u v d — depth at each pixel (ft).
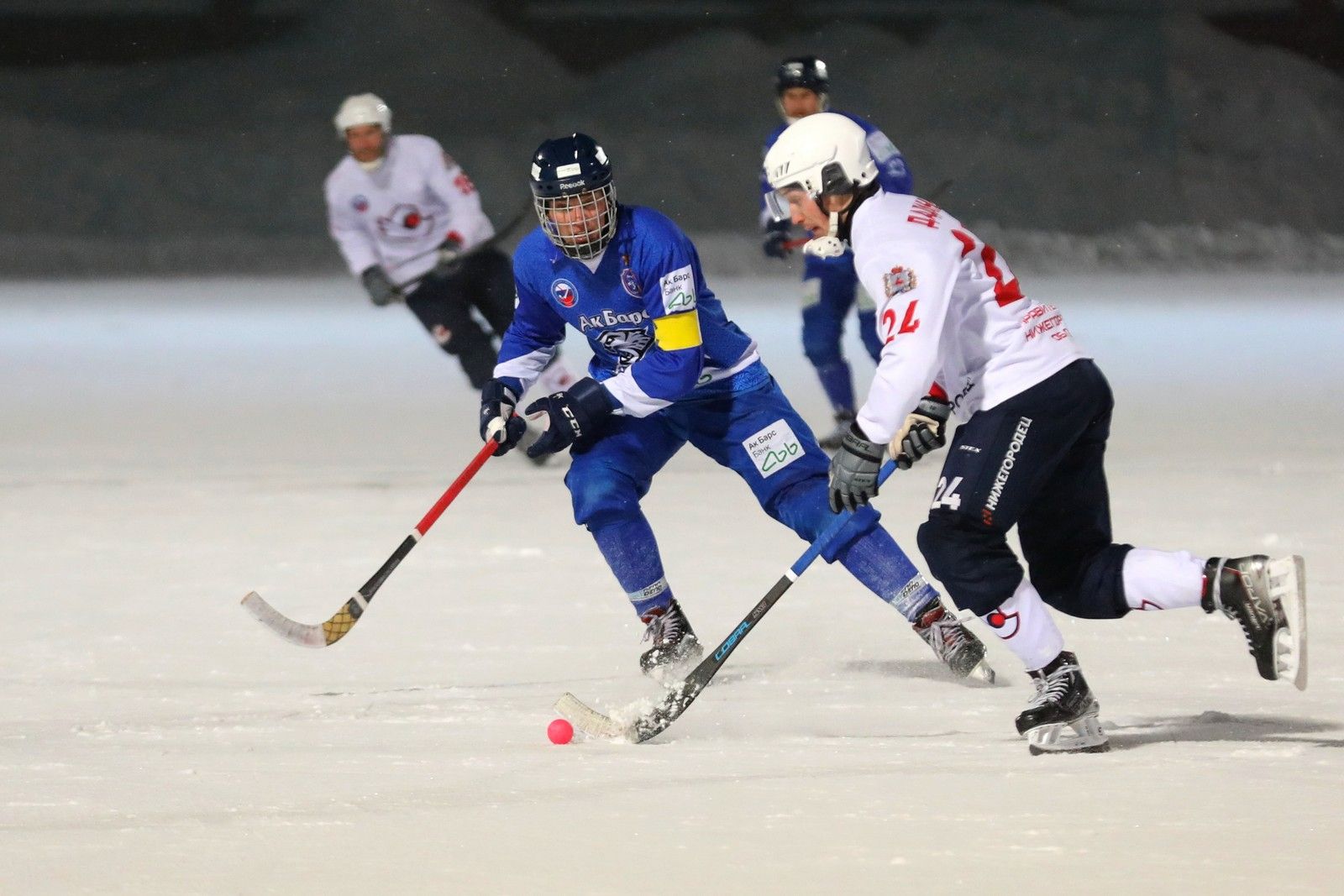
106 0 478.18
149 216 414.00
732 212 428.15
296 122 444.55
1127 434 127.24
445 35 477.77
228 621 67.77
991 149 446.60
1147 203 432.25
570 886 33.91
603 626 66.23
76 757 46.37
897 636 63.72
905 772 43.14
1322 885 33.19
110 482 108.58
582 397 57.31
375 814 39.75
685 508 95.66
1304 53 495.82
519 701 53.98
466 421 145.38
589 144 56.08
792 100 104.22
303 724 50.88
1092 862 34.81
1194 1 494.18
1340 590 68.85
